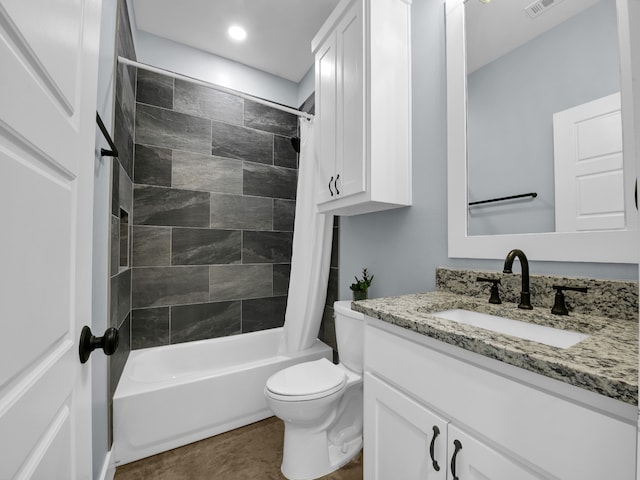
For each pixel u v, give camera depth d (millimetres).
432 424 753
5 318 334
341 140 1518
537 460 546
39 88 414
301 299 2084
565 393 519
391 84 1419
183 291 2266
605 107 867
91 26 635
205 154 2373
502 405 602
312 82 2598
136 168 2117
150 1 1916
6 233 338
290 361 1981
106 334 620
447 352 730
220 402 1702
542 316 869
